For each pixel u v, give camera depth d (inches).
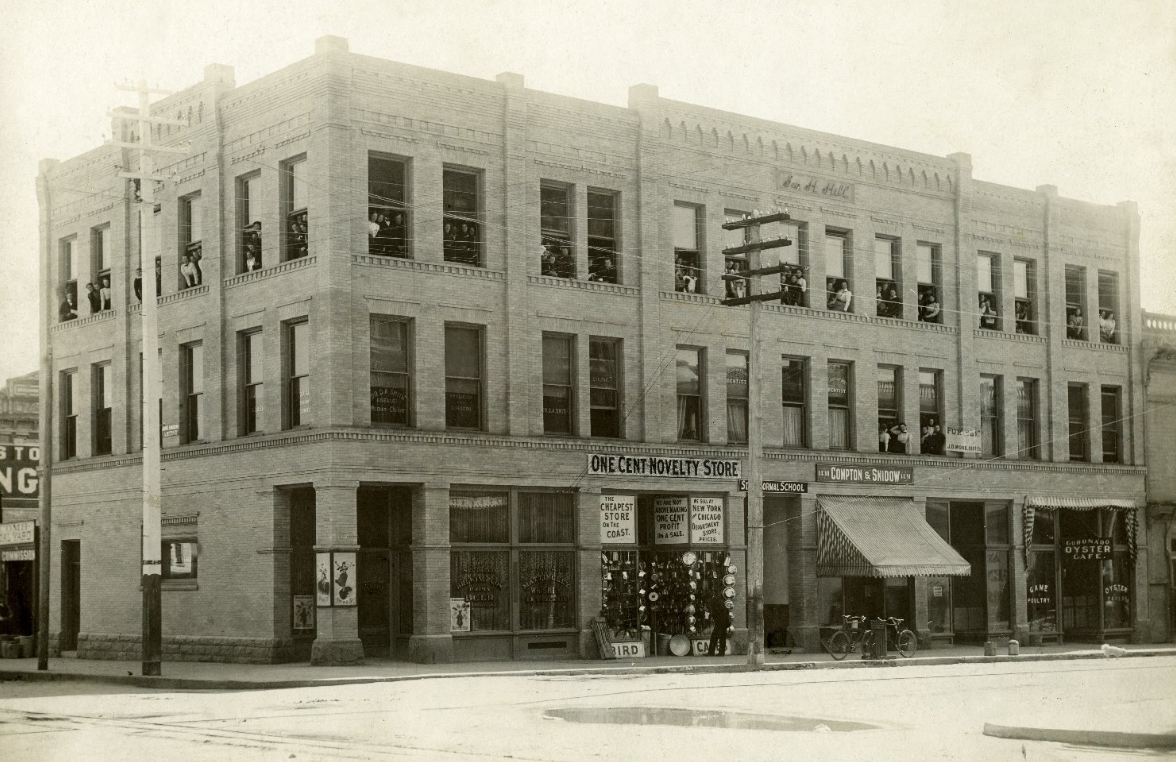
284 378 1391.5
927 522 1780.3
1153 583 2015.3
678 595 1550.2
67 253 1743.4
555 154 1489.9
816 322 1695.4
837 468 1694.1
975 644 1831.9
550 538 1457.9
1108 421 2016.5
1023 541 1882.4
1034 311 1937.7
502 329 1440.7
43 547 1409.9
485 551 1409.9
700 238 1606.8
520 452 1433.3
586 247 1509.6
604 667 1314.0
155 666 1235.9
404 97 1389.0
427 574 1357.0
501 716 848.9
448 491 1380.4
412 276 1381.6
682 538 1565.0
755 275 1384.1
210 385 1476.4
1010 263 1910.7
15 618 1819.6
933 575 1676.9
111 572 1625.2
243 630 1411.2
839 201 1729.8
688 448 1562.5
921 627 1749.5
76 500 1690.5
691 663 1389.0
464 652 1381.6
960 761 641.0
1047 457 1925.4
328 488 1312.7
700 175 1599.4
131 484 1604.3
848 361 1732.3
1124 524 1994.3
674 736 738.8
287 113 1393.9
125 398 1624.0
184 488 1502.2
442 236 1408.7
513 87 1456.7
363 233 1357.0
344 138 1348.4
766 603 1673.2
